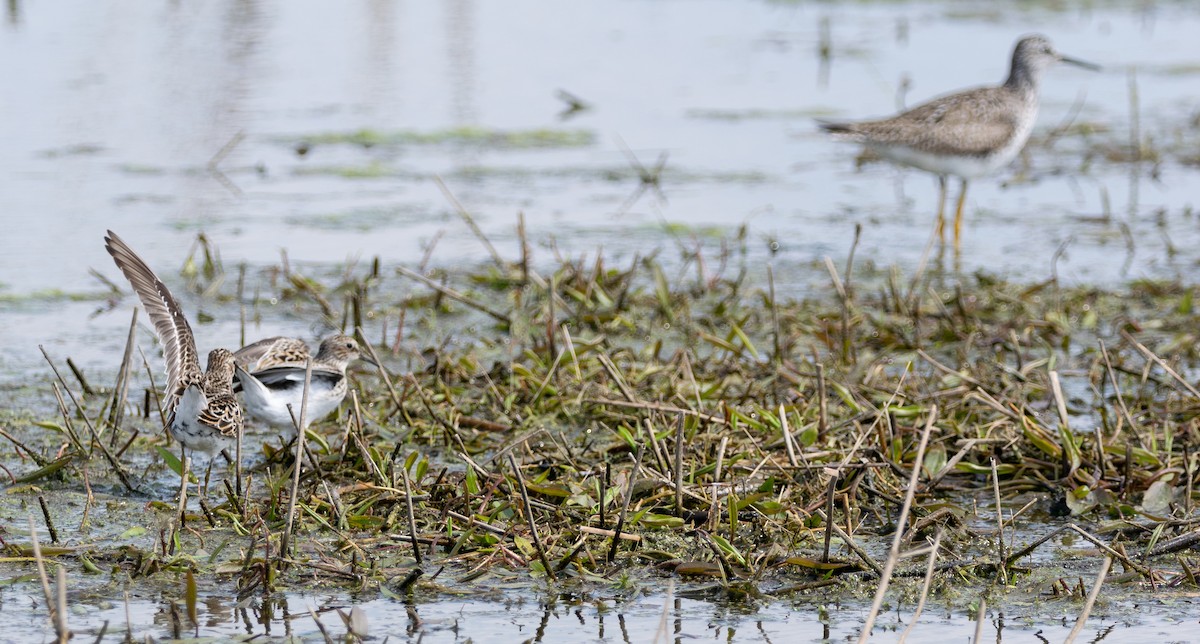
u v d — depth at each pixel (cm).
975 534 986
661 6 3281
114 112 2255
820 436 1095
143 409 1220
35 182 1917
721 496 1001
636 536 948
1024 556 958
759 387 1252
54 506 1011
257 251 1698
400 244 1744
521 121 2330
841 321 1440
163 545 915
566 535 958
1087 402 1258
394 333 1450
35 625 838
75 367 1215
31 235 1709
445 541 945
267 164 2064
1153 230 1828
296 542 941
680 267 1675
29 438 1146
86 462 1081
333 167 2055
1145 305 1540
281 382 1030
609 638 842
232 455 1116
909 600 897
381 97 2422
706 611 879
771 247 1761
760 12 3234
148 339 1413
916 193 2030
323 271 1630
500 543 935
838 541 972
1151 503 1014
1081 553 959
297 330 1453
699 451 1079
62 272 1595
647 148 2203
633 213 1894
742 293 1566
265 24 2897
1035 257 1727
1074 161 2162
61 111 2238
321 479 1023
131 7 2967
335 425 1155
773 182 2053
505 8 3184
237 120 2259
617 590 902
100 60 2538
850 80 2592
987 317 1499
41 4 2941
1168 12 3244
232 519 974
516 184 2017
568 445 1117
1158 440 1134
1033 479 1066
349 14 3034
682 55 2797
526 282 1581
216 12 2975
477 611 872
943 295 1580
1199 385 1275
